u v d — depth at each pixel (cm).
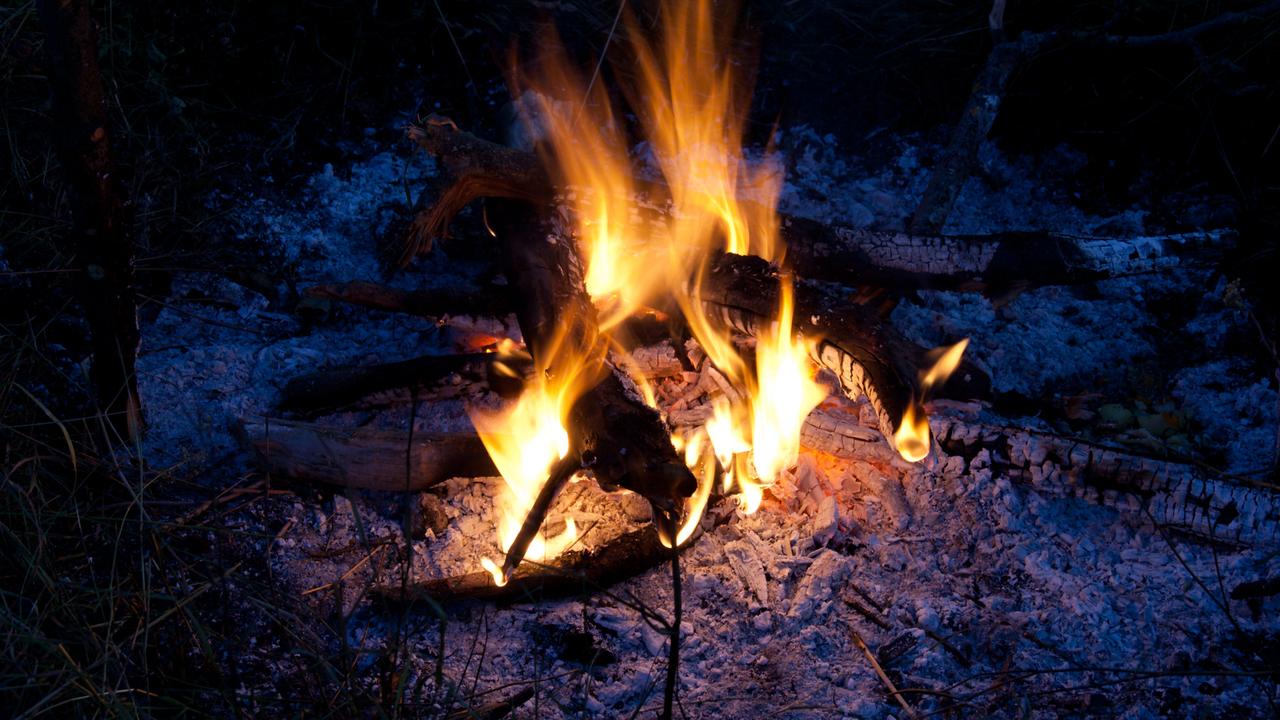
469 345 224
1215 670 176
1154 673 166
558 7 273
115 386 198
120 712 155
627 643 181
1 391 191
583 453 184
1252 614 183
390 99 262
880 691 175
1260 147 262
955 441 203
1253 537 191
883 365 190
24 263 220
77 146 182
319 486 201
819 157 264
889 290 226
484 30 271
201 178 241
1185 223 254
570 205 215
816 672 178
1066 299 241
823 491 202
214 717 163
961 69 274
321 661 164
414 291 218
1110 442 210
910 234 220
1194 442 211
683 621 183
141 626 170
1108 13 274
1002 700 173
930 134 269
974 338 230
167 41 252
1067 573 190
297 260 239
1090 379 225
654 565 190
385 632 181
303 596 184
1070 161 265
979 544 194
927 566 191
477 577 184
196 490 198
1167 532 196
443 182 211
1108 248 220
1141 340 232
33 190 228
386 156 255
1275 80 265
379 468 197
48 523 177
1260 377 222
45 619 168
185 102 249
